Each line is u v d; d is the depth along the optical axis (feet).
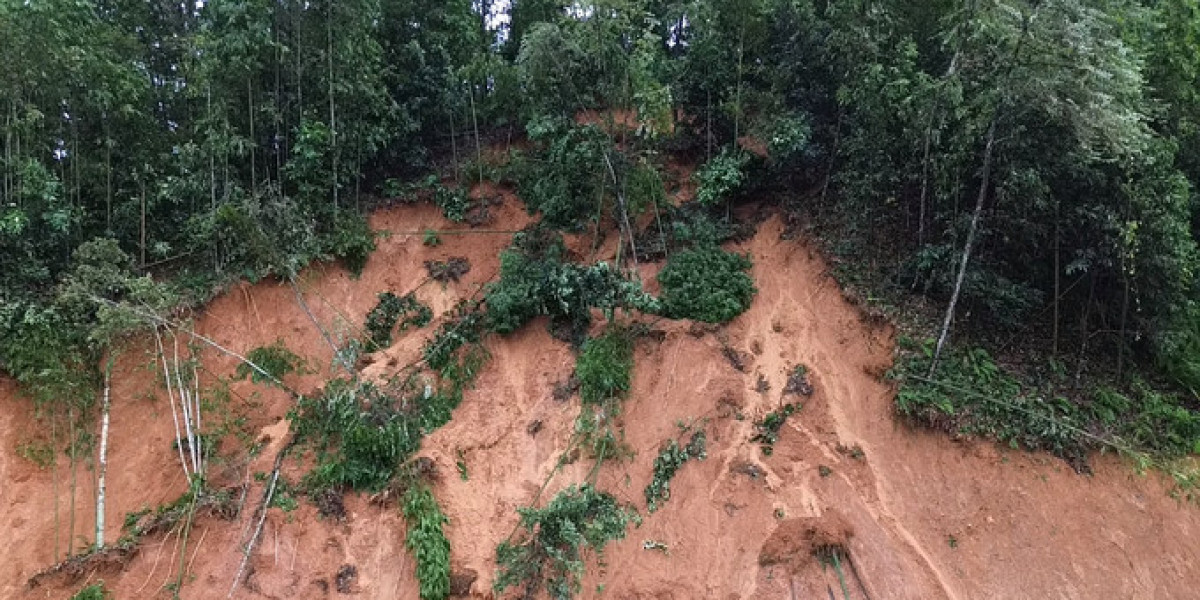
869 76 41.09
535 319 43.62
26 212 40.60
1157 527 33.32
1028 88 34.04
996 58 35.91
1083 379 38.06
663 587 31.76
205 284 44.32
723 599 31.40
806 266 44.55
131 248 46.26
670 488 35.29
